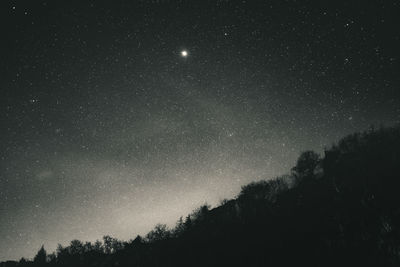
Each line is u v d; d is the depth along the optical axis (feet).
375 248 22.63
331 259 23.20
